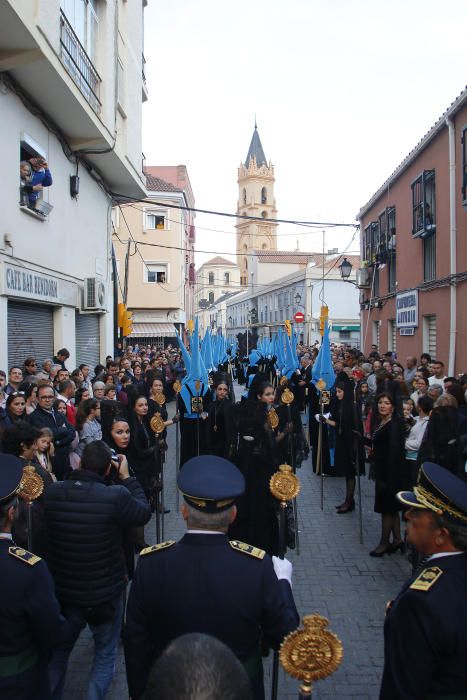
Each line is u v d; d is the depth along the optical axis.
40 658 2.89
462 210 13.58
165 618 2.50
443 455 6.41
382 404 6.61
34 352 12.11
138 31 18.53
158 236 35.56
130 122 17.12
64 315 13.67
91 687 3.83
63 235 13.52
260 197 95.25
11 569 2.76
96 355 17.50
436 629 2.19
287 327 24.61
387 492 6.62
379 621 5.18
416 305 17.12
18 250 10.67
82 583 3.70
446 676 2.20
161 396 9.23
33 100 11.39
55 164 12.88
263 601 2.52
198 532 2.63
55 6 10.27
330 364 11.21
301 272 44.94
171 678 1.46
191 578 2.50
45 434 5.30
